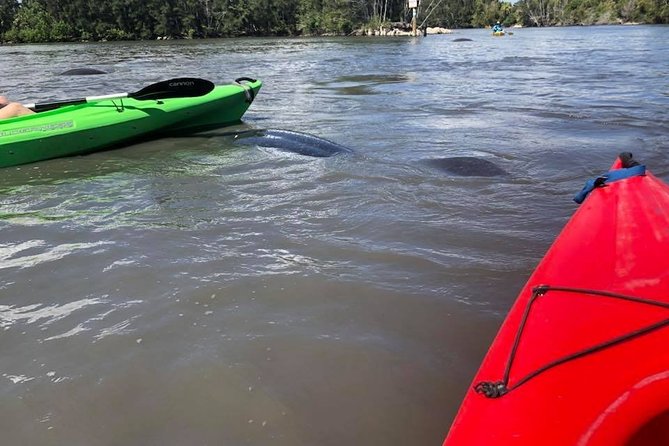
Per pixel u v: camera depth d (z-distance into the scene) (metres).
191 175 5.02
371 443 1.89
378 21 56.94
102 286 2.94
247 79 7.64
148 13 52.78
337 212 3.96
